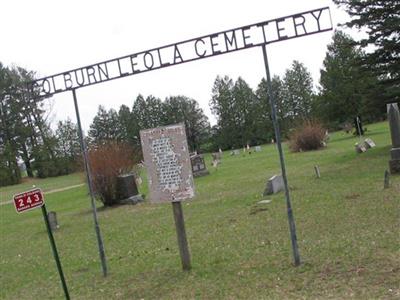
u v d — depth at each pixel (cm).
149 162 910
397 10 2661
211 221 1433
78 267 1115
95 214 991
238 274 837
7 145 6906
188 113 10138
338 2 2766
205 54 836
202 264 942
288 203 830
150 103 10138
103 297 851
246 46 806
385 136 4194
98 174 2277
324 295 672
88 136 9269
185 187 891
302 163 2872
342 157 2816
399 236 905
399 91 2766
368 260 790
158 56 867
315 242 969
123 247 1266
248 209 1540
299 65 9694
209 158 6244
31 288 1002
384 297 629
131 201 2266
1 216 2756
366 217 1123
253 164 3581
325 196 1512
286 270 812
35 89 1010
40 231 1880
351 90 5109
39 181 6656
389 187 1467
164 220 1612
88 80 939
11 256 1433
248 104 9569
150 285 870
